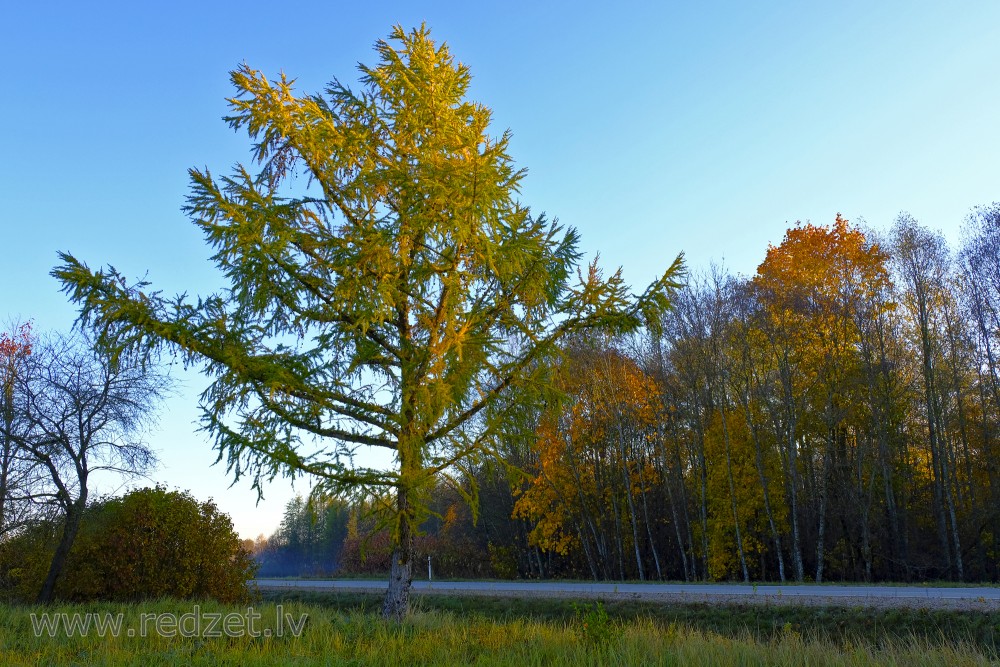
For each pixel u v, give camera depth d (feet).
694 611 52.03
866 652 25.57
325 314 30.22
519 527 131.85
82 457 58.23
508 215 30.35
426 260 30.55
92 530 57.52
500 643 27.63
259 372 27.20
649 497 115.55
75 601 57.11
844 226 94.73
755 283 96.27
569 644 27.07
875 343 96.32
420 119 31.78
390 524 29.50
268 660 24.25
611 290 31.12
